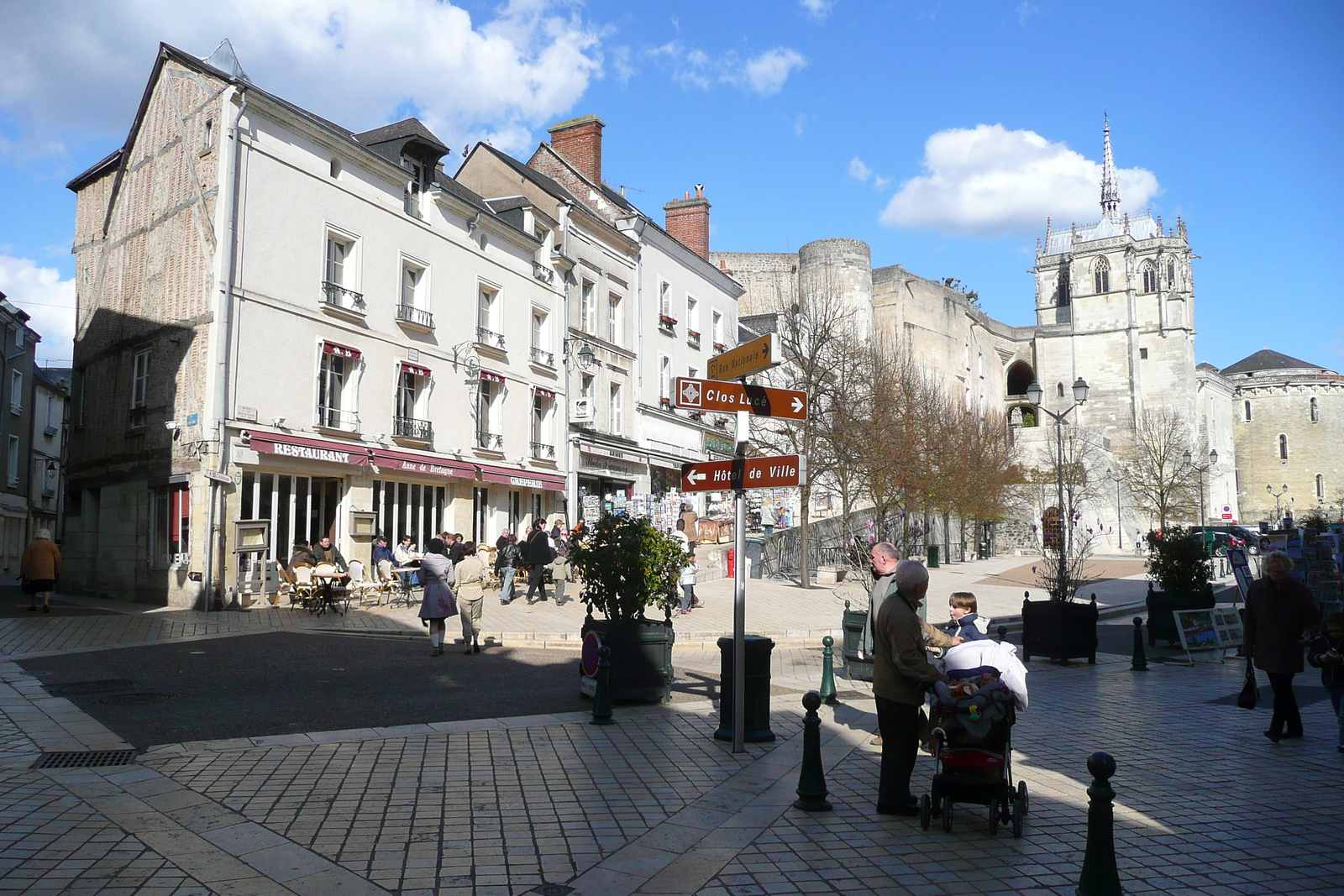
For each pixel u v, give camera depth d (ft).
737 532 24.58
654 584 31.09
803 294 154.92
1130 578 111.45
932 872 15.79
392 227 69.97
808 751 19.48
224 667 36.55
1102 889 14.17
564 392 90.79
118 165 69.97
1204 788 21.45
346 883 14.76
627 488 103.14
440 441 73.72
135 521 62.23
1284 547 60.29
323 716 27.76
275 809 18.45
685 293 117.91
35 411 131.85
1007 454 153.99
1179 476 217.15
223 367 55.98
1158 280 264.52
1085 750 25.29
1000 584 92.07
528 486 82.94
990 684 18.17
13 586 87.04
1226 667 43.73
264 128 59.72
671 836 17.44
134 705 28.71
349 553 63.82
